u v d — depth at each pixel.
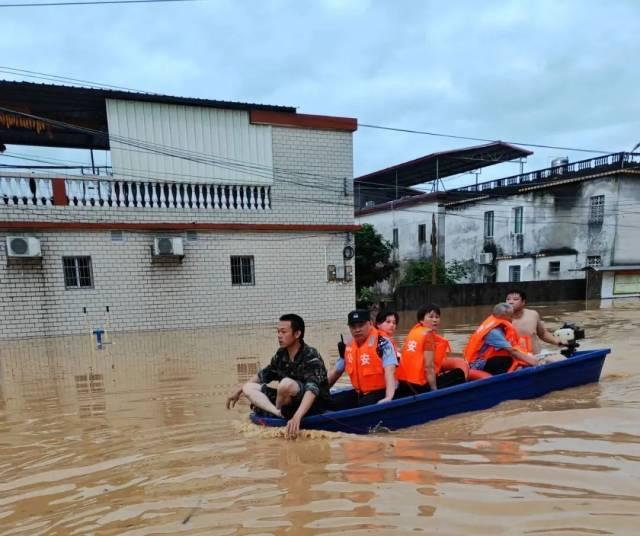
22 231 11.89
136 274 13.04
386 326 6.08
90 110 14.05
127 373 7.49
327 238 15.20
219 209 13.95
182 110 13.68
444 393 4.73
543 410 4.98
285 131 14.65
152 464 3.68
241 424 4.59
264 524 2.70
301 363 4.63
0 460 3.89
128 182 13.05
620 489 3.02
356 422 4.33
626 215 23.30
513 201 26.72
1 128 14.55
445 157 26.88
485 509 2.79
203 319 13.74
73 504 3.05
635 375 6.69
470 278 28.34
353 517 2.74
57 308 12.28
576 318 14.79
